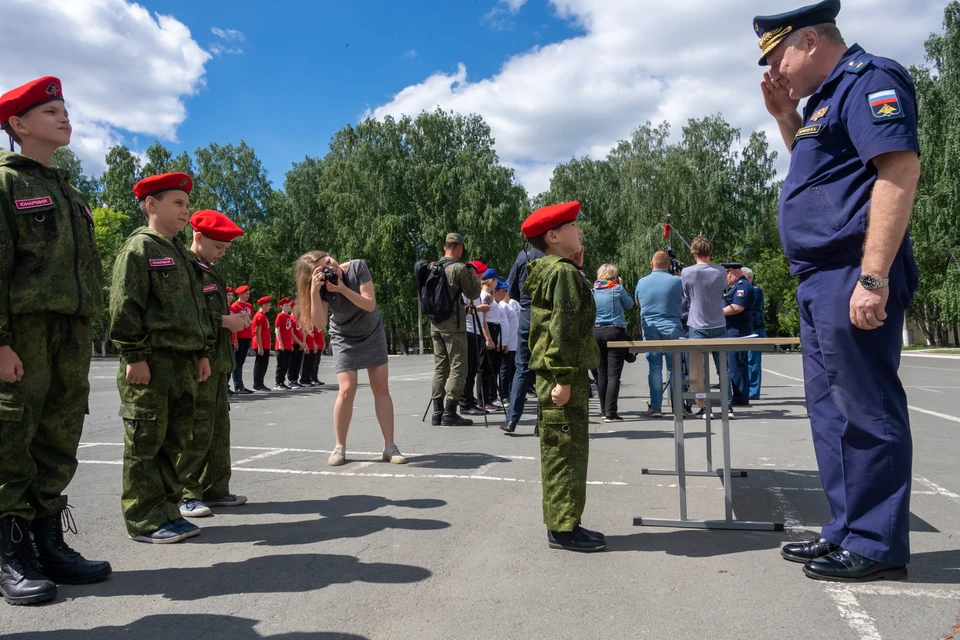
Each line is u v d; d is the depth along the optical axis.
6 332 2.90
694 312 8.22
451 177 43.56
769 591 2.89
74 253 3.13
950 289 32.69
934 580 2.98
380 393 5.88
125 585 3.07
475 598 2.85
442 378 8.00
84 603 2.87
